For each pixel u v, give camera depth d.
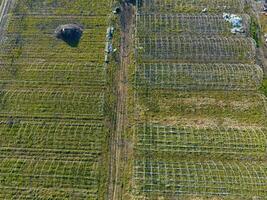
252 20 49.12
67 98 42.78
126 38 47.94
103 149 39.03
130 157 38.31
